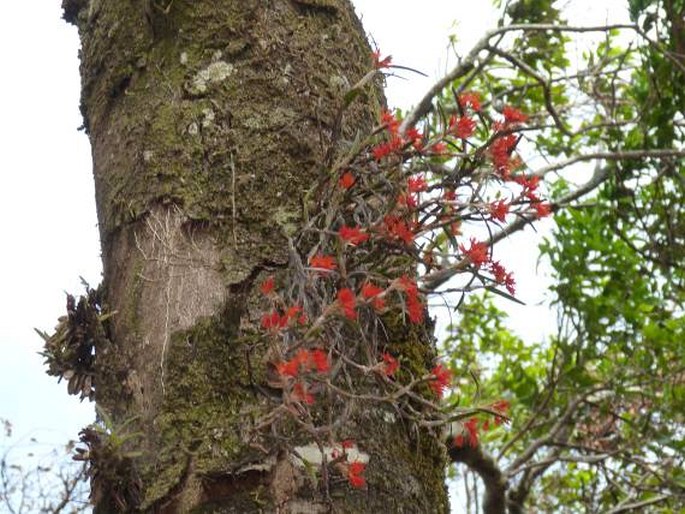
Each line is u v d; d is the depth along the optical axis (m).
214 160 2.33
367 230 2.16
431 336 2.48
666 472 5.87
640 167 5.58
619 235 5.58
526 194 2.29
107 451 2.09
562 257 5.74
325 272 2.09
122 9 2.59
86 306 2.32
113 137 2.48
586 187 5.71
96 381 2.27
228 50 2.43
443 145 2.31
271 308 2.11
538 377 6.49
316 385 1.95
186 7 2.49
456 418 2.21
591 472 6.38
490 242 2.28
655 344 5.82
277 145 2.33
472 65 4.52
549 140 6.06
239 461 2.03
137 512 2.07
